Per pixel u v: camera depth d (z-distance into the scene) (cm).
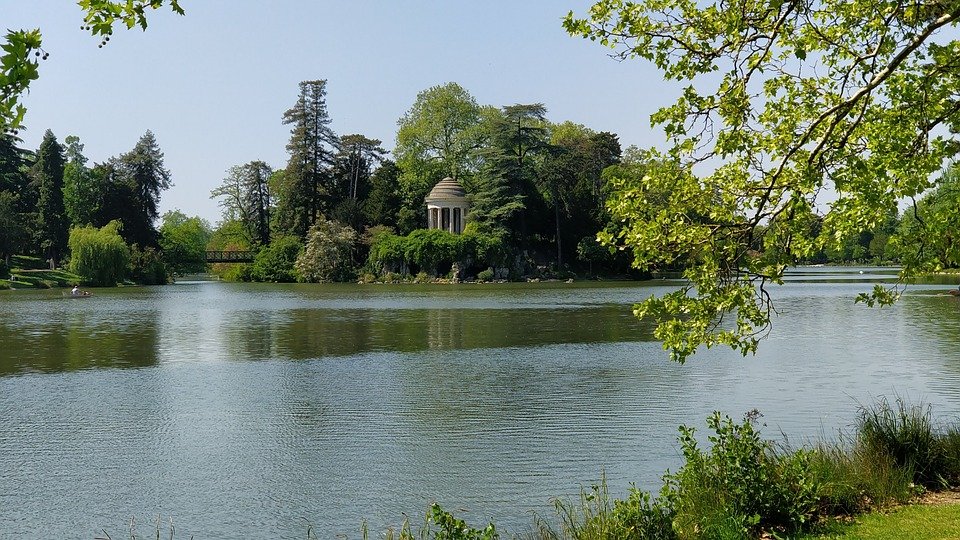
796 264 934
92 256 10231
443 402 2138
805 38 943
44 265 11306
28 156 12744
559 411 1997
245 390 2345
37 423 1922
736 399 2102
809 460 1095
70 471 1537
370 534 1213
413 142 12988
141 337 3847
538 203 11869
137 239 11662
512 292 8288
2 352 3256
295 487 1431
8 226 9838
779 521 994
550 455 1593
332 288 9956
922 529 936
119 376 2620
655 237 874
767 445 1152
